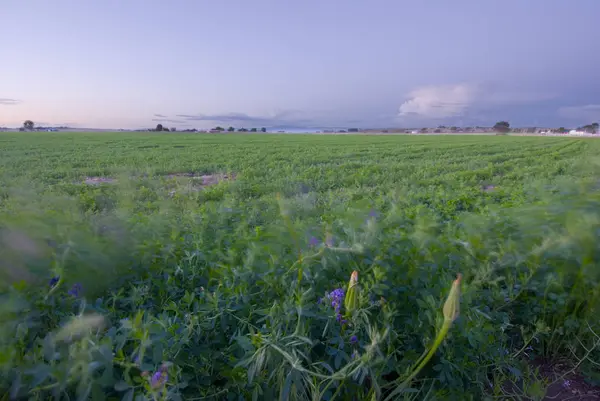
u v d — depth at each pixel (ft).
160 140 178.19
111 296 8.78
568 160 67.82
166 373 5.30
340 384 6.24
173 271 10.14
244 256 10.44
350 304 6.97
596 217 9.59
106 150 111.75
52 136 213.66
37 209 11.05
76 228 9.67
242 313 7.93
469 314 7.82
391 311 7.59
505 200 26.35
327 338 7.21
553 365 9.23
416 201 24.50
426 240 9.95
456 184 39.63
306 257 8.71
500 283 10.79
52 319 7.26
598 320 9.15
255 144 148.97
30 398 5.26
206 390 6.54
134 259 10.19
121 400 5.64
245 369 6.45
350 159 81.92
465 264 10.26
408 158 86.02
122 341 5.93
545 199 12.59
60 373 5.13
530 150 110.11
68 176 54.60
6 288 7.46
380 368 7.01
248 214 17.38
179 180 26.20
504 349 8.66
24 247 8.06
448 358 7.32
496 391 7.74
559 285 9.54
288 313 6.94
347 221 11.32
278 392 6.32
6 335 5.95
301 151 108.47
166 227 12.78
